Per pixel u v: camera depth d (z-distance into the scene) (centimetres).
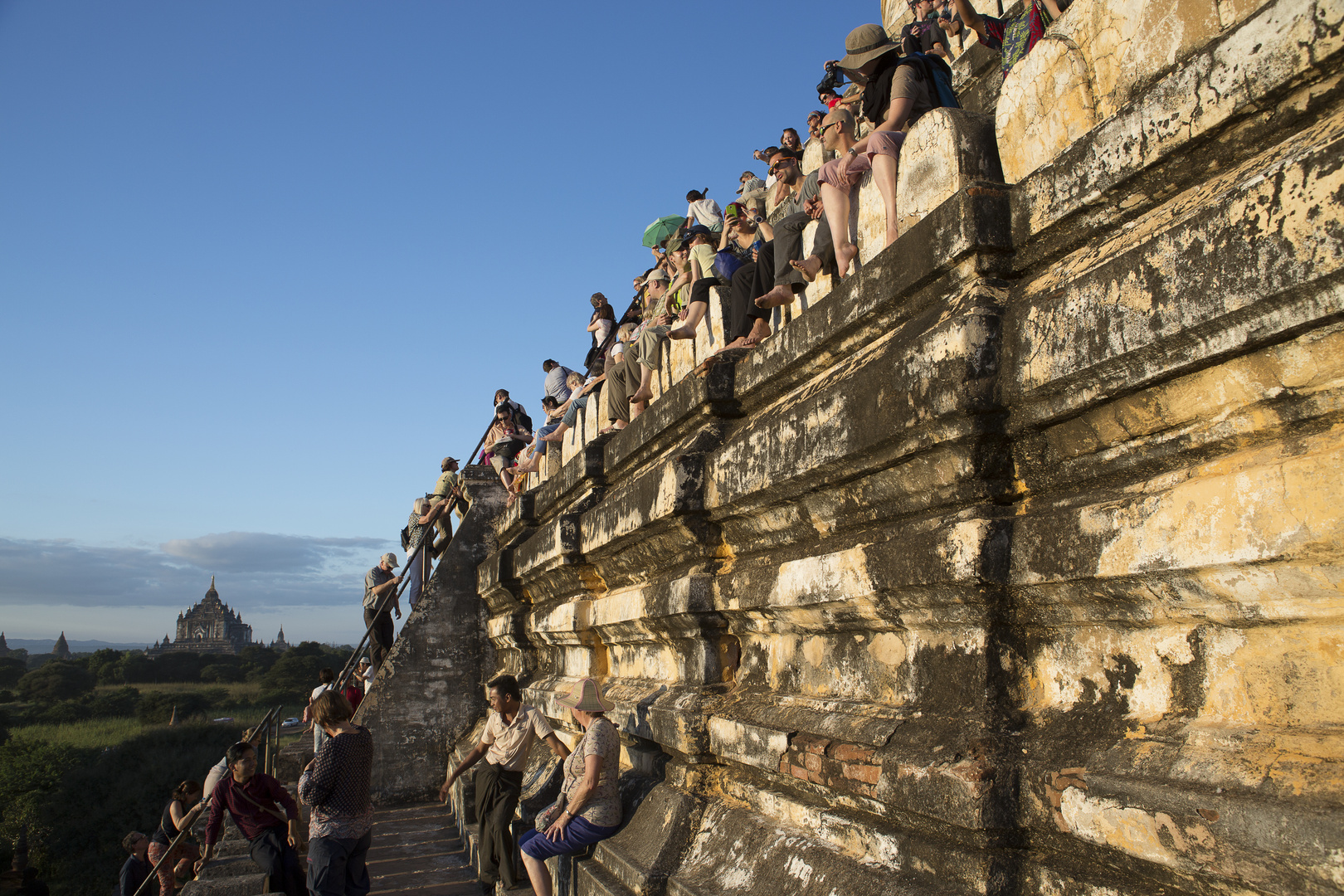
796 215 472
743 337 527
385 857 845
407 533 1451
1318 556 186
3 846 3344
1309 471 187
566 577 733
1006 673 281
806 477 370
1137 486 248
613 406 756
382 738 1111
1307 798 182
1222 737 212
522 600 945
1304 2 204
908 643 326
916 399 298
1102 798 226
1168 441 241
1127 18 269
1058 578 255
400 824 987
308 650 9769
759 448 409
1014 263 303
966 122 335
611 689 641
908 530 316
